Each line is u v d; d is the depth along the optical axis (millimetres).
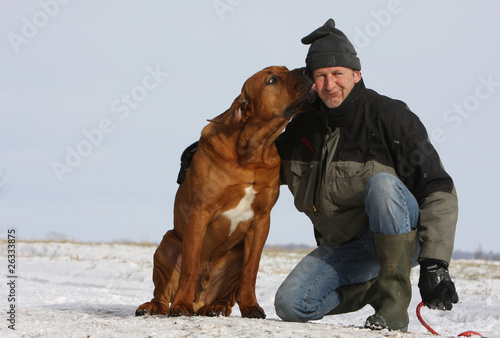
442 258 5676
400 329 5867
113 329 5574
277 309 6684
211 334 5129
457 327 8516
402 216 5875
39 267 20250
